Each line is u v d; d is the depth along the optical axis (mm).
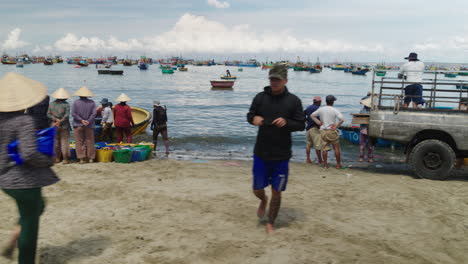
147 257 3547
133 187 6270
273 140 3951
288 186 6625
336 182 7016
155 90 46594
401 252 3787
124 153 8609
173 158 10211
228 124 19656
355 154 11219
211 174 7684
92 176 7105
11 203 5188
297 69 150750
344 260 3557
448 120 7016
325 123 8508
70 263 3395
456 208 5348
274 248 3811
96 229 4258
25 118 2797
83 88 8438
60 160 8641
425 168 7258
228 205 5328
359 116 7781
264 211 4535
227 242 3941
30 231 2936
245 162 9664
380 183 6914
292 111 3926
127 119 11000
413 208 5328
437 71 7492
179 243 3896
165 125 10750
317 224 4574
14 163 2809
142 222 4531
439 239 4188
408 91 9008
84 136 8508
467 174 7891
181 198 5645
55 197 5504
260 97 4012
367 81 79312
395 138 7340
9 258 3277
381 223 4691
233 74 121438
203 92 44562
